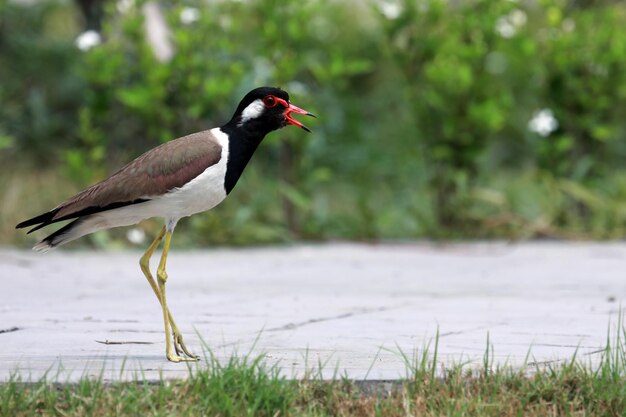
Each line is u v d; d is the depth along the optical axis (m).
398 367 6.94
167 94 17.19
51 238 7.77
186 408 5.91
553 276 12.99
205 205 7.80
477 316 9.65
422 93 18.34
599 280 12.55
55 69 22.98
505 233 17.61
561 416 6.09
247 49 19.02
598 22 19.58
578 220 17.86
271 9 17.39
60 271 13.55
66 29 24.89
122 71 17.66
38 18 24.23
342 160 21.78
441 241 17.27
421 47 18.14
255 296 11.20
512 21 18.52
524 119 22.56
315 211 17.84
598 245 16.67
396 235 17.92
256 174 18.69
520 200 18.53
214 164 7.71
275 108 7.95
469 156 17.81
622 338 8.31
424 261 14.81
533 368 6.88
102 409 5.89
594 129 18.22
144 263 7.73
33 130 20.94
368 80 24.70
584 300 10.82
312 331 8.73
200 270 13.75
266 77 17.53
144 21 17.44
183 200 7.65
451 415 5.94
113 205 7.54
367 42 24.97
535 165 19.64
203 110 17.05
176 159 7.62
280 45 17.39
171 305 10.45
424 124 18.30
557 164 18.12
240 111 7.94
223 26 17.53
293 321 9.34
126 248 16.42
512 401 6.20
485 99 18.05
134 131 19.64
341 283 12.41
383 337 8.39
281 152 18.34
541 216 18.12
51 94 22.59
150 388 6.22
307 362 7.16
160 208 7.65
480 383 6.45
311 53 20.59
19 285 12.09
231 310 10.09
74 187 18.47
